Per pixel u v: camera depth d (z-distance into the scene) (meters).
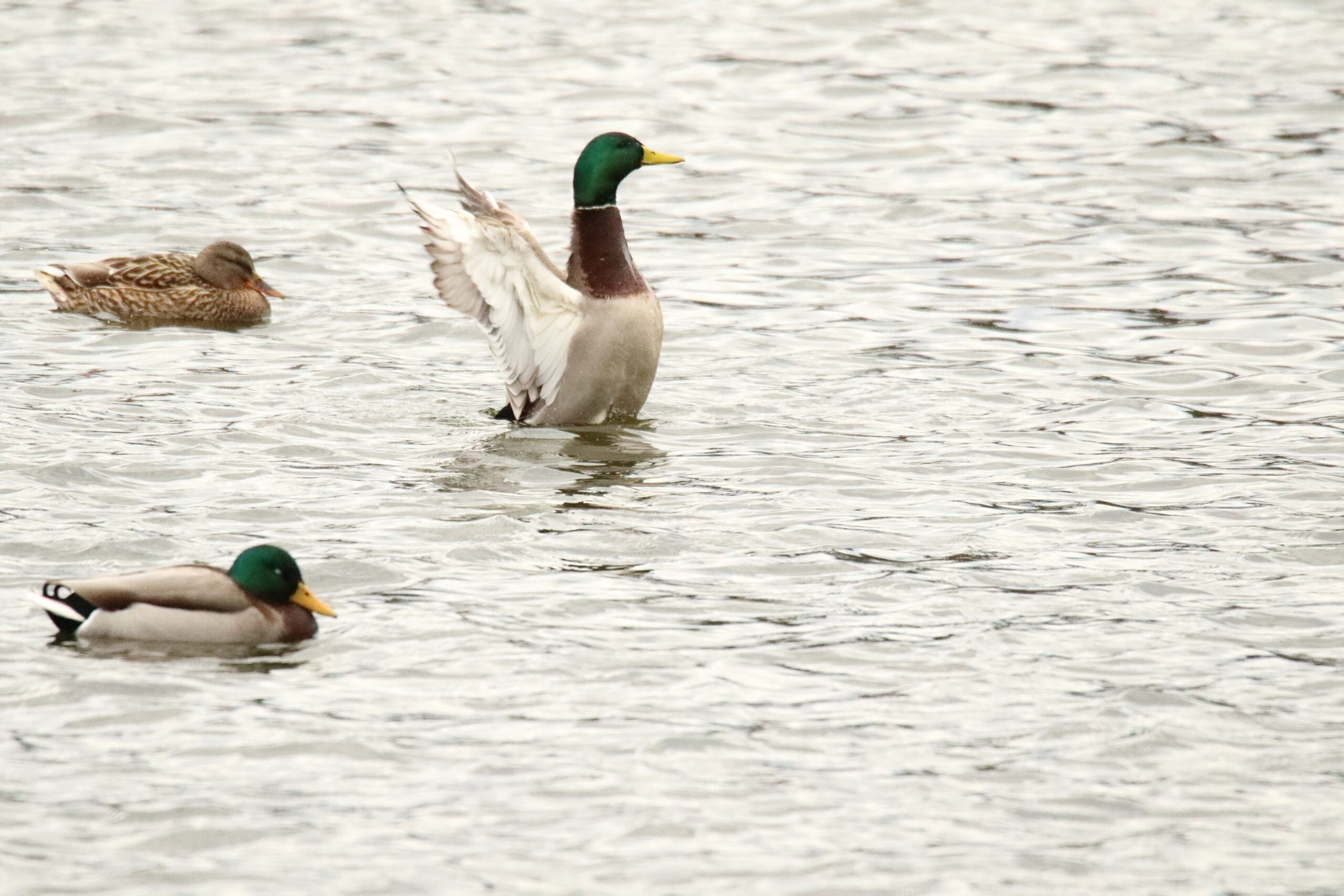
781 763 9.86
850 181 26.89
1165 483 14.94
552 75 32.78
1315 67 33.12
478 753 9.89
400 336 19.58
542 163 27.38
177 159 26.81
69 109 29.28
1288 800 9.55
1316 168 27.20
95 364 18.08
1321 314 20.48
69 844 8.90
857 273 22.50
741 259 23.14
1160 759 9.98
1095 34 35.84
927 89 31.92
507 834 9.08
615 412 16.58
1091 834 9.20
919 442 16.12
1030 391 17.84
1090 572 12.80
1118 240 23.86
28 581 12.26
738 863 8.86
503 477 14.88
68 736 9.99
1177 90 31.72
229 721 10.20
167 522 13.48
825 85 32.25
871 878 8.76
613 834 9.10
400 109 30.25
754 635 11.58
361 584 12.39
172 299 19.81
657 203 25.84
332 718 10.27
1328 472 15.19
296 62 33.25
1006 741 10.16
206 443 15.52
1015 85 32.22
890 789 9.60
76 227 23.42
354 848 8.91
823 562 12.98
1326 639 11.61
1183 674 11.05
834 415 16.98
